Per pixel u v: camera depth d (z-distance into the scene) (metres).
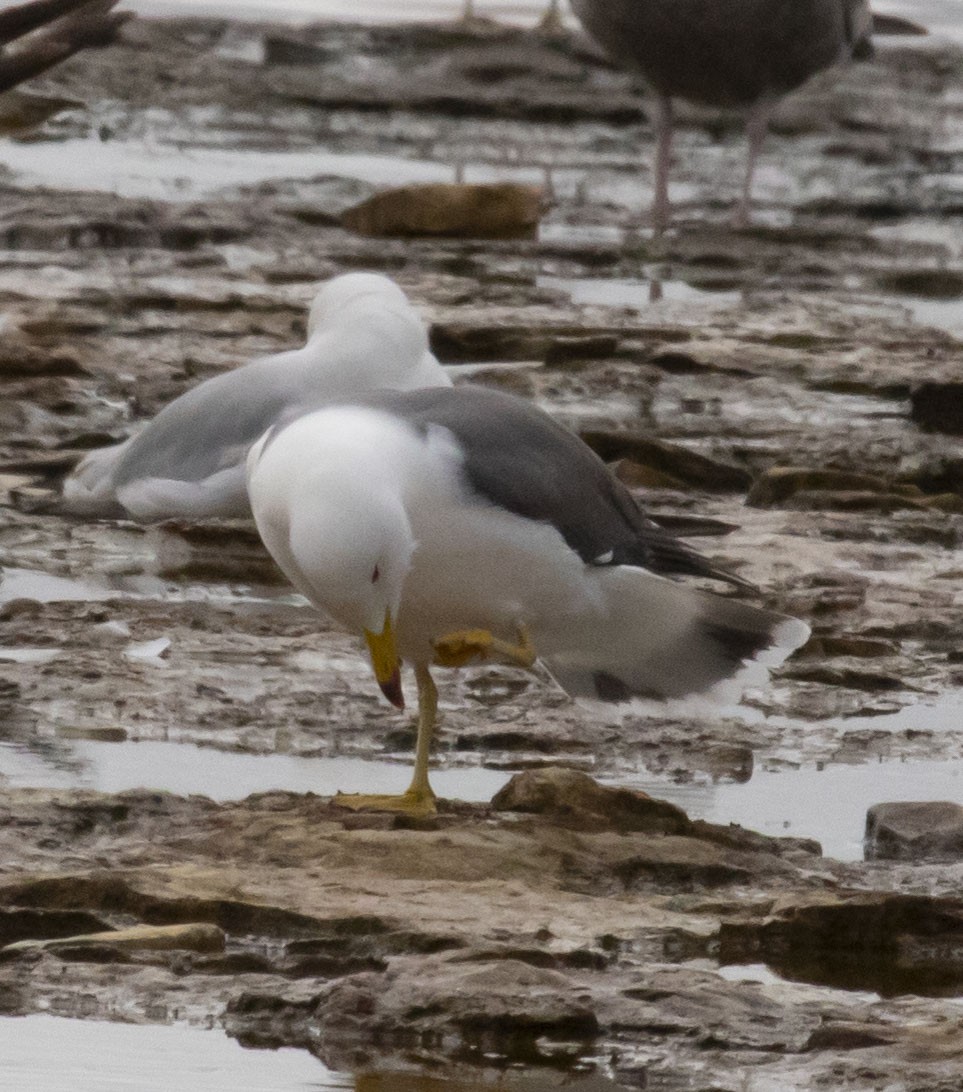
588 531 9.89
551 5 44.38
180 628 12.84
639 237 27.64
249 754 10.75
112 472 14.80
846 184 32.91
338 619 9.62
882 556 14.98
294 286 23.55
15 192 27.17
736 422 18.72
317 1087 6.90
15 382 18.52
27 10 15.70
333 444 9.28
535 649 10.32
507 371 19.73
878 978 8.25
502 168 33.00
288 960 8.02
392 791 10.28
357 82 38.81
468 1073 7.08
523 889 8.88
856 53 32.16
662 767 10.91
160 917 8.38
